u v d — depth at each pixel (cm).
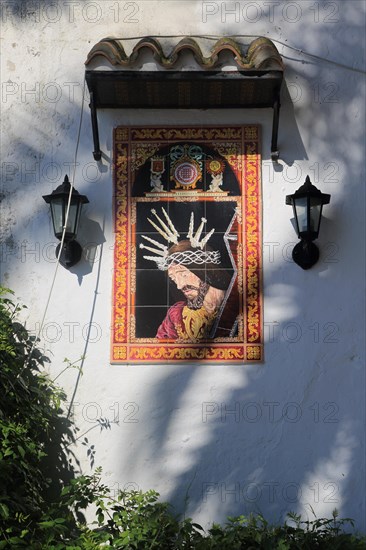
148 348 651
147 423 645
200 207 666
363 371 650
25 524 588
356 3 686
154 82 637
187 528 598
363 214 666
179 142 673
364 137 674
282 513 634
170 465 640
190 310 655
